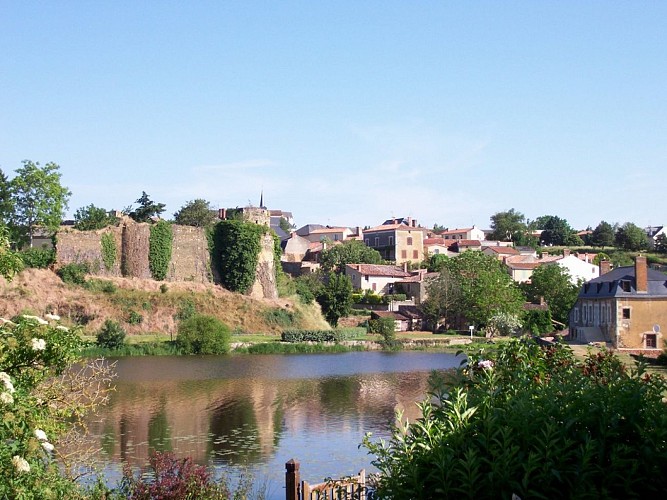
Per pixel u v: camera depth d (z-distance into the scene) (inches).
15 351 514.0
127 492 653.9
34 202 3307.1
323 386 2015.3
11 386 464.4
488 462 408.8
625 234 7465.6
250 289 3976.4
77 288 3430.1
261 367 2476.6
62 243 3565.5
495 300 3863.2
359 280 5034.5
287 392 1889.8
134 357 2765.7
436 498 428.5
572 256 5103.3
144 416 1488.7
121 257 3742.6
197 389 1914.4
